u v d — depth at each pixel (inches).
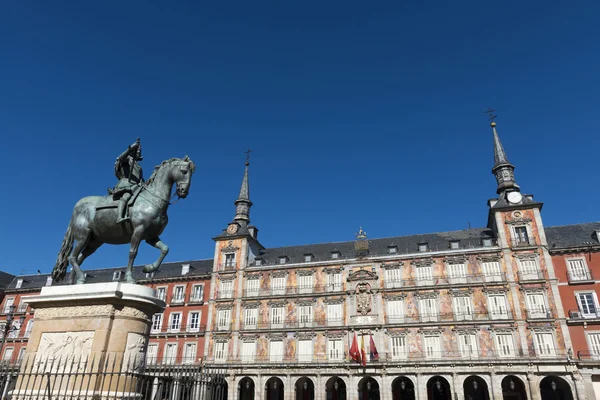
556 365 1578.5
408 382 1825.8
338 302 1926.7
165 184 420.5
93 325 352.2
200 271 2295.8
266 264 2164.1
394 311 1844.2
